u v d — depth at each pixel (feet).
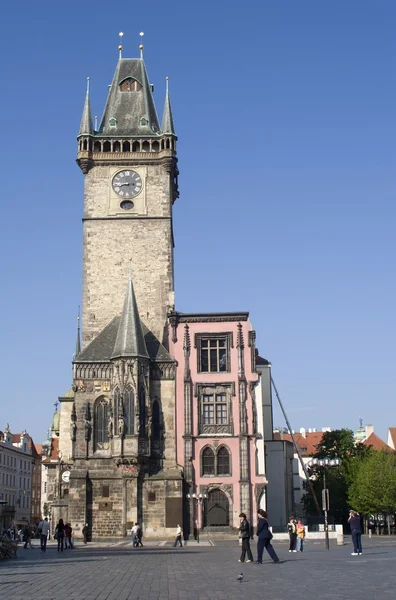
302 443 631.97
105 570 120.67
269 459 341.41
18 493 626.23
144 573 113.70
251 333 277.85
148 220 305.73
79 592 85.76
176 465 265.13
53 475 408.67
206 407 272.72
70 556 168.66
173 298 298.15
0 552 154.10
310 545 213.25
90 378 269.03
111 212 306.35
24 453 645.92
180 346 276.82
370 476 341.62
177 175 327.88
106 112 324.39
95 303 296.71
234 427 269.23
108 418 265.54
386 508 341.41
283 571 111.75
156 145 313.73
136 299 297.33
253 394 272.51
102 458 260.42
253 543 232.12
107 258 301.43
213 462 266.57
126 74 331.57
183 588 89.61
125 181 309.63
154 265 301.22
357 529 157.07
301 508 475.72
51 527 317.01
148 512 256.52
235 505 262.26
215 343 278.46
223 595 81.15
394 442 546.67
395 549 183.32
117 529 253.03
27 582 99.09
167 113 315.99
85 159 308.81
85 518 252.62
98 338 281.13
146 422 263.90
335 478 396.37
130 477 255.50
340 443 414.62
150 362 272.31
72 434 263.08
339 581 94.89
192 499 260.42
